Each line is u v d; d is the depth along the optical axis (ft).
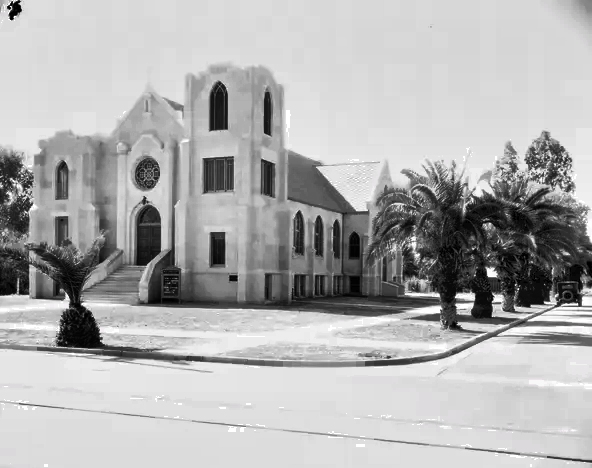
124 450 25.77
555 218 127.85
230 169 135.03
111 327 82.64
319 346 63.72
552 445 27.32
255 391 40.11
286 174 144.36
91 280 133.90
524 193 126.31
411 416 32.99
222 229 133.49
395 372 49.57
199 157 136.87
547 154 279.28
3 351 60.95
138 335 72.90
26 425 30.04
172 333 75.72
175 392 39.27
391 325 91.35
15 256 61.98
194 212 136.56
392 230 86.79
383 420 31.99
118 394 38.27
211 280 134.31
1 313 102.94
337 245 181.27
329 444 27.22
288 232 141.18
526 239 108.27
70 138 149.89
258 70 134.72
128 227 144.56
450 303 86.17
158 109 145.28
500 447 26.96
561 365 53.78
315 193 173.68
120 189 145.38
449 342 69.05
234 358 54.24
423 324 93.97
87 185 148.05
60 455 24.91
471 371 50.19
